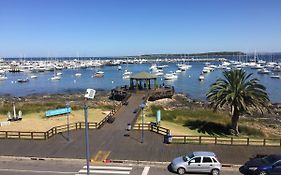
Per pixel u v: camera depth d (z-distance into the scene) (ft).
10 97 319.88
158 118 145.48
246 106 136.67
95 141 114.11
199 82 437.58
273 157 86.02
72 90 375.04
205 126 155.43
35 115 187.21
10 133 135.13
